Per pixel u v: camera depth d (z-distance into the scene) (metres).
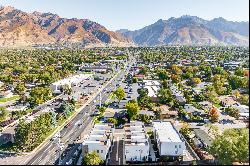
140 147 127.50
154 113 188.62
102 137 134.25
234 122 171.25
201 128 163.88
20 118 174.00
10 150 135.62
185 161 122.56
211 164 117.31
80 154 132.25
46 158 128.75
